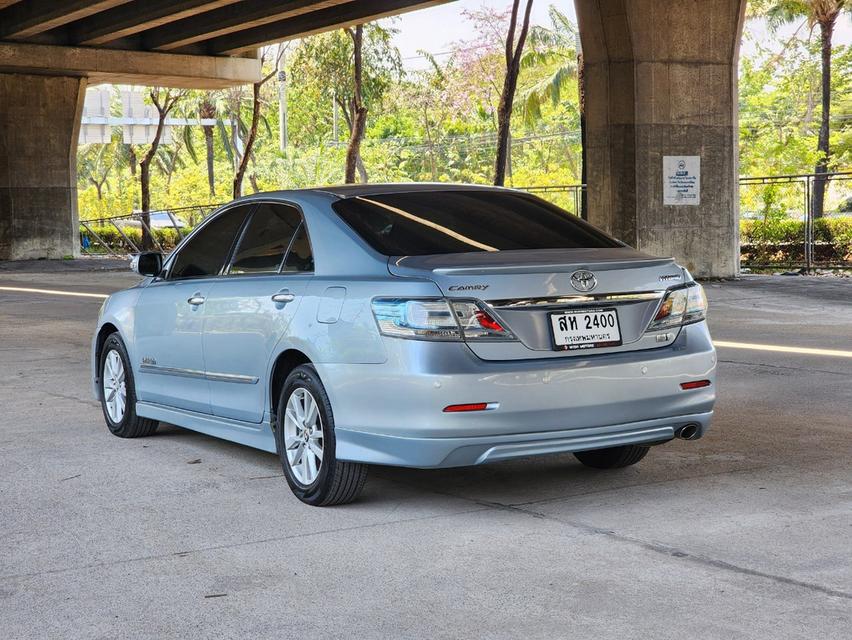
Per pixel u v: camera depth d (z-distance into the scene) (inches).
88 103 2415.1
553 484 237.0
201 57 1614.2
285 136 2491.4
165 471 257.9
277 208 250.4
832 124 2139.5
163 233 1959.9
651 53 832.3
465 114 2581.2
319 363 215.2
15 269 1365.7
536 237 229.3
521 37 1186.0
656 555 182.4
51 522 212.8
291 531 203.5
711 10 839.1
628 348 213.0
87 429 315.3
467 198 245.1
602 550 186.2
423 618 156.0
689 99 844.0
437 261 209.6
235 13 1381.6
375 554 187.8
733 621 150.9
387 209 233.5
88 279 1124.5
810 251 951.0
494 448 201.0
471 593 166.2
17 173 1517.0
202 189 2824.8
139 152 3277.6
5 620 159.0
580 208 1084.5
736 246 863.1
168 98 1908.2
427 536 198.1
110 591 171.0
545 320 205.2
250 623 155.9
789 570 172.6
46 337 570.6
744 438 282.4
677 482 235.1
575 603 160.2
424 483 241.0
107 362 308.8
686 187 846.5
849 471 242.2
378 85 2054.6
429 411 197.2
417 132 2989.7
